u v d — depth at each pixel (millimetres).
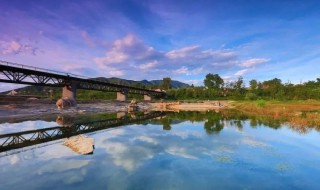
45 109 48312
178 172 14672
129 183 12789
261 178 13797
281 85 115562
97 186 12234
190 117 48812
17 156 17281
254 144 21812
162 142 22938
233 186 12750
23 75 46875
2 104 44656
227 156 18094
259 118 42344
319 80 118938
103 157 17438
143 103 96500
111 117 47812
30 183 12398
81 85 66375
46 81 53031
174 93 141000
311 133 26250
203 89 146375
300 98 88875
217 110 71688
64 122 36844
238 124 35188
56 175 13609
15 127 30594
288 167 15602
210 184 12930
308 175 14234
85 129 30594
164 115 54625
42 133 26766
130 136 26078
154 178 13609
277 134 26297
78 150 19000
